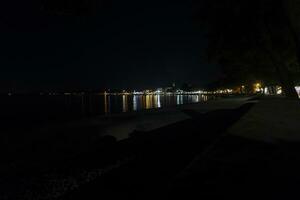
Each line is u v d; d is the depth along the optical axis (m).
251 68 38.34
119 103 117.25
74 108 88.94
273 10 22.58
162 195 4.88
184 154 9.23
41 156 12.19
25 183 8.28
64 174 8.96
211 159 6.58
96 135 17.75
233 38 27.86
